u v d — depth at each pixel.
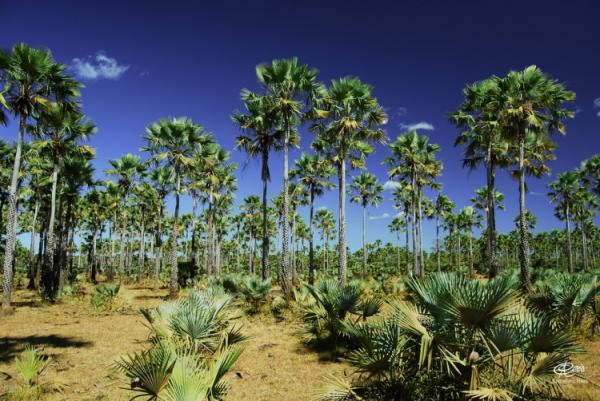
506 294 3.85
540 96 16.86
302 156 31.84
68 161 22.91
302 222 55.72
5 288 14.75
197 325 6.41
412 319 4.47
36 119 15.63
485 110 19.22
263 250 19.83
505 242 62.34
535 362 4.32
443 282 4.36
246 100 18.42
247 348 9.59
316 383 6.99
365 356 4.56
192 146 21.78
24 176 26.31
